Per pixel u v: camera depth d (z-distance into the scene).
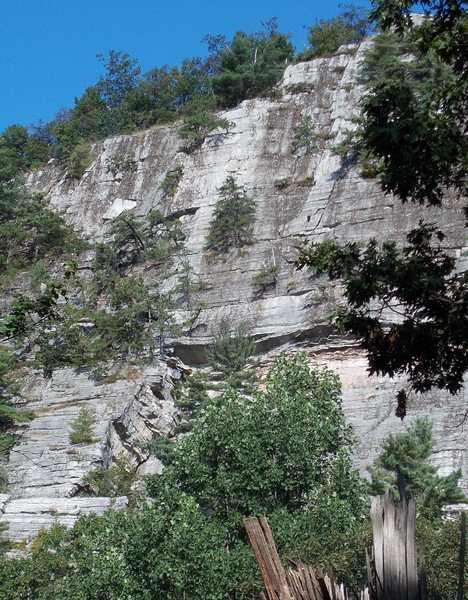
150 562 29.77
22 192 99.31
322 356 72.12
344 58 99.31
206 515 33.03
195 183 94.44
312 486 32.44
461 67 17.81
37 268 88.12
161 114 109.56
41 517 54.97
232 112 98.94
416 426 51.06
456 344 15.87
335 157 87.50
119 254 89.94
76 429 65.69
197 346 76.31
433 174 16.75
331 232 81.00
